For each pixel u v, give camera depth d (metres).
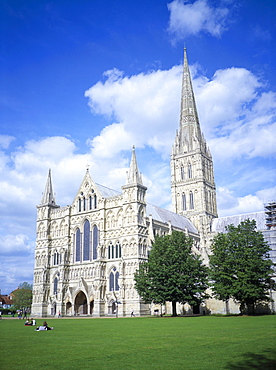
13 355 27.45
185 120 188.25
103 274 113.56
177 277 88.75
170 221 135.00
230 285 83.38
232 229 91.81
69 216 129.00
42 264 129.88
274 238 142.62
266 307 91.50
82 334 43.75
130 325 59.16
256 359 23.81
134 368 21.97
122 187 115.94
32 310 126.75
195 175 176.50
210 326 51.19
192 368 21.61
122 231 112.38
